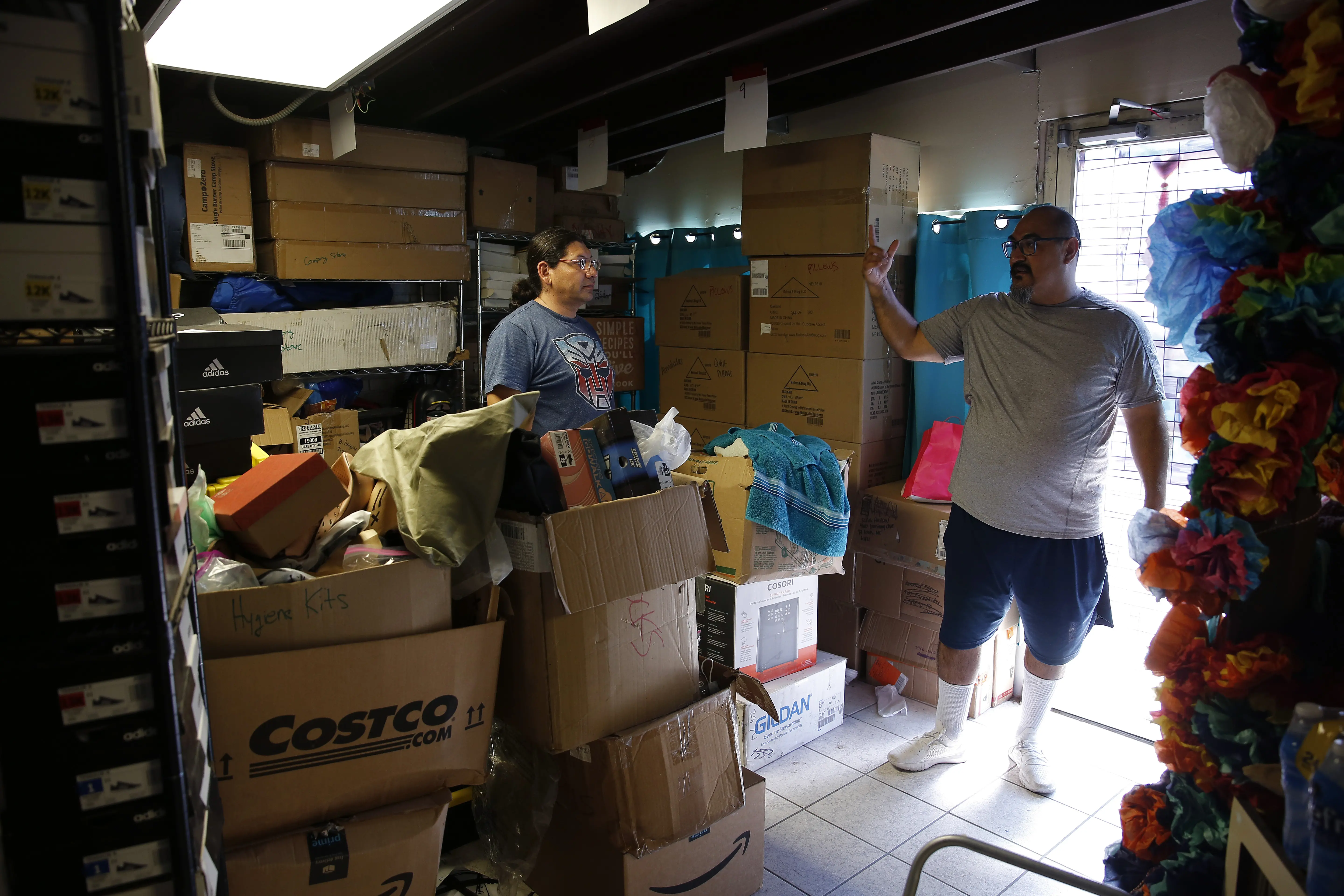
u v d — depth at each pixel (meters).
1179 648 1.37
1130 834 1.49
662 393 3.67
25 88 0.83
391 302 3.70
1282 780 1.07
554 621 1.60
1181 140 2.51
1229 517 1.27
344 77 2.13
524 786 1.86
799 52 2.79
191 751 1.02
